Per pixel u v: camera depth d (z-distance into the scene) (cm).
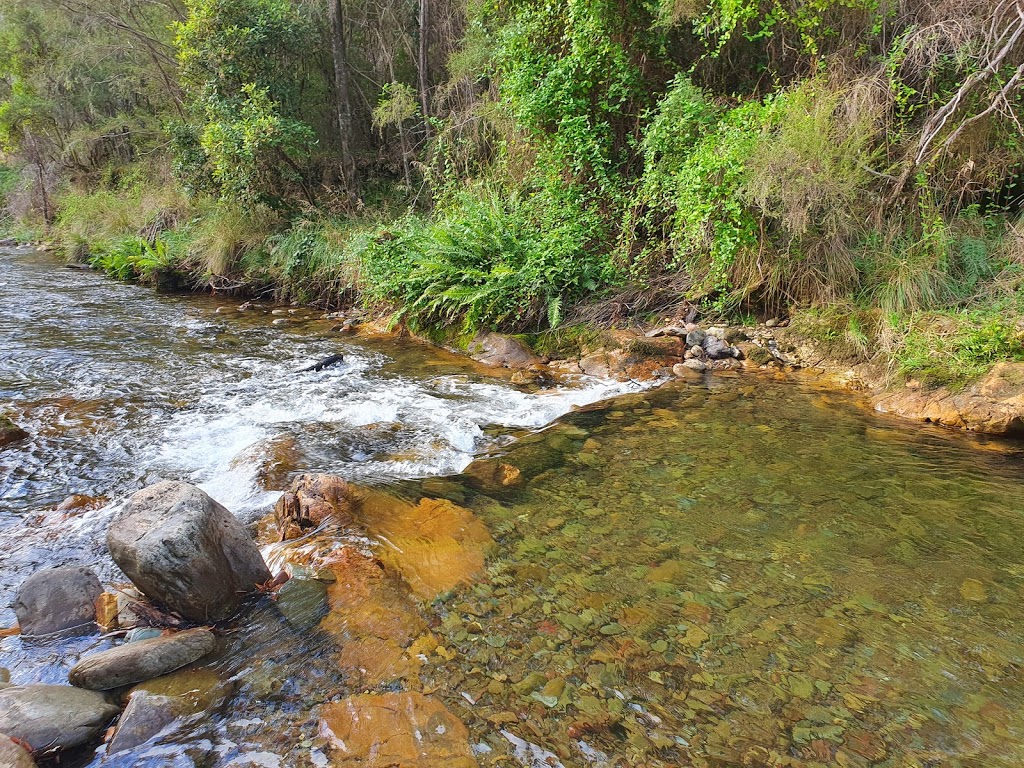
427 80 1340
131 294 1112
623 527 350
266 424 516
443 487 405
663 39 791
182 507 284
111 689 236
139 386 604
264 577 304
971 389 492
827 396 565
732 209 638
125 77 1784
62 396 565
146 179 1708
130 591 292
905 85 650
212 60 1155
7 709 208
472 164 1154
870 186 651
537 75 860
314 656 253
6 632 270
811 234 657
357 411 550
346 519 361
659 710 223
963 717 219
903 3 678
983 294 575
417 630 267
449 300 792
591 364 670
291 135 1130
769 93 718
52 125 2002
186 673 243
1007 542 327
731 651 252
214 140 1101
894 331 581
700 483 402
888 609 276
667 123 722
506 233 810
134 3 1683
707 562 314
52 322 862
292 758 205
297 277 1076
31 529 352
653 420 518
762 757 204
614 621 271
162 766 202
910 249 622
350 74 1411
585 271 766
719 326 706
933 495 379
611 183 815
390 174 1360
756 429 492
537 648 255
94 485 406
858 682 235
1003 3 569
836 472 412
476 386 624
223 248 1146
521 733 214
